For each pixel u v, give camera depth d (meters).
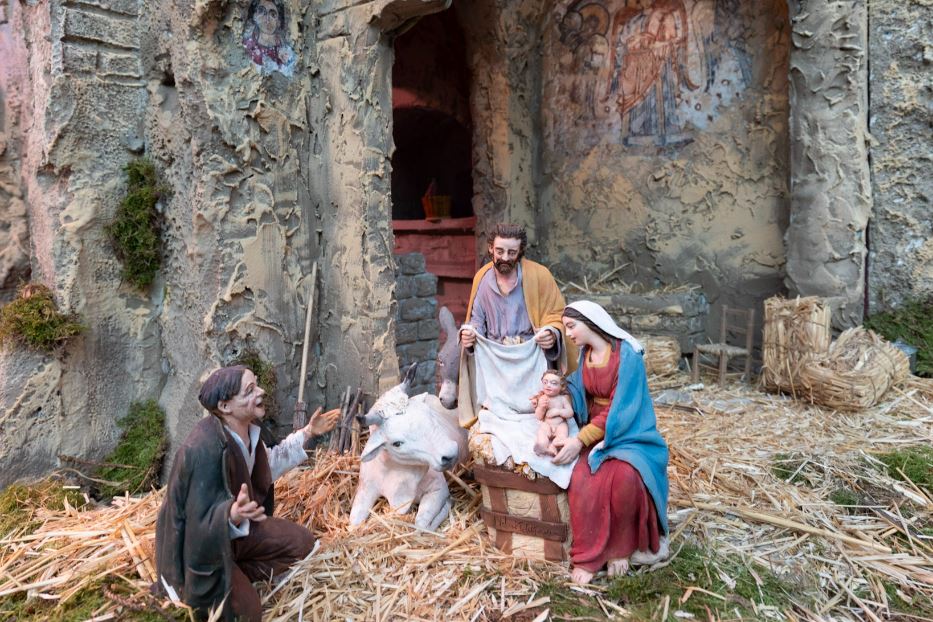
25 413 3.67
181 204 3.88
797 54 5.32
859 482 3.56
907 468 3.65
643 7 6.46
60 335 3.71
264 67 3.91
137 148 4.04
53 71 3.67
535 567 2.78
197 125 3.69
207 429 2.43
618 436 2.68
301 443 2.92
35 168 3.83
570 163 7.16
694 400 5.06
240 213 3.86
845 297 5.32
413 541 2.98
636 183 6.72
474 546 2.92
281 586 2.66
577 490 2.67
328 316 4.36
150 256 4.03
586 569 2.66
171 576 2.41
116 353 4.00
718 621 2.42
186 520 2.35
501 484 2.82
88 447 3.89
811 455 3.87
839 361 4.73
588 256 7.11
